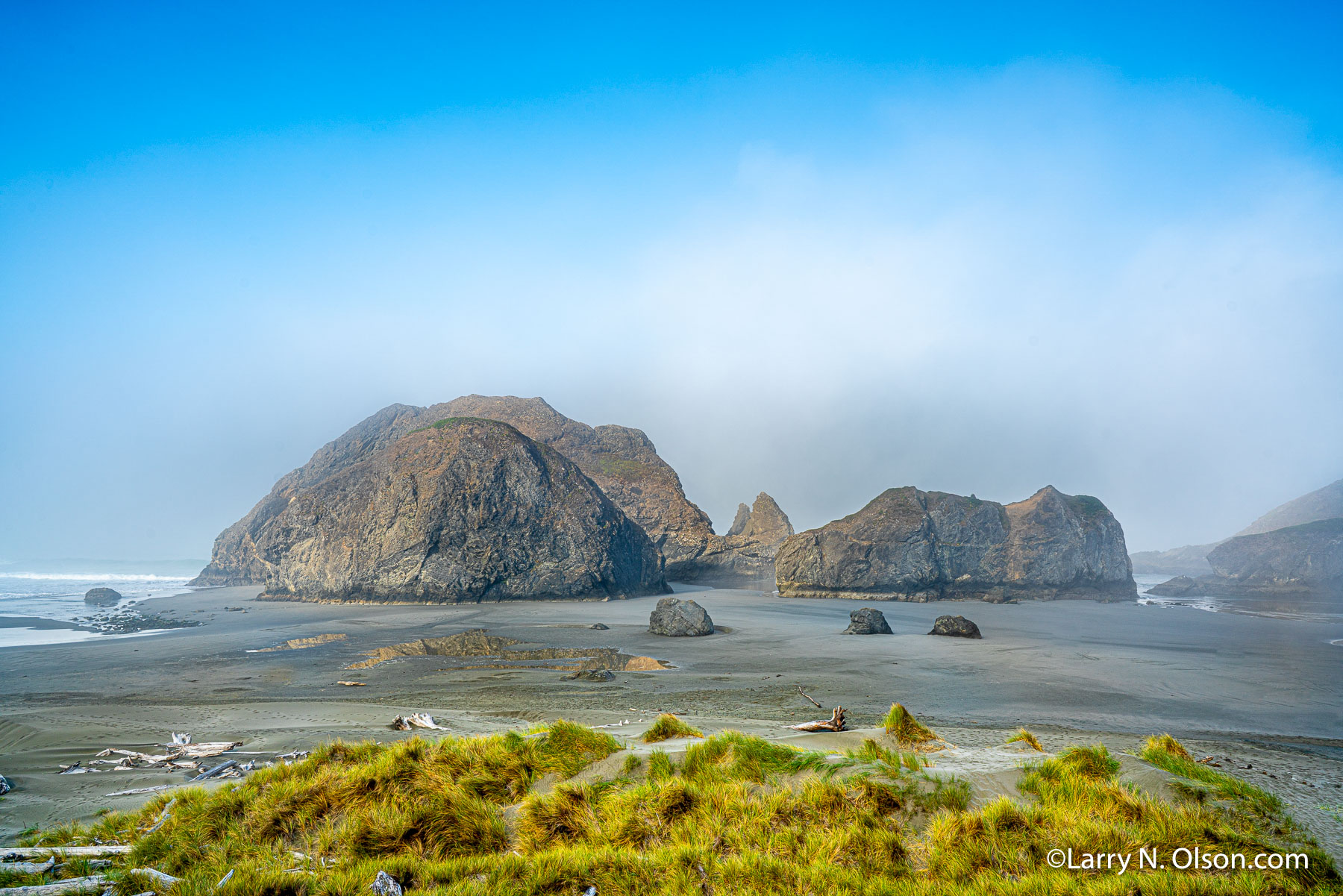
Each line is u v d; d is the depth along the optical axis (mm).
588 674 30984
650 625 51906
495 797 10594
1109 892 7090
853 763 10180
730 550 131875
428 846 9234
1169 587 115688
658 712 23422
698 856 8430
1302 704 25797
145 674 32312
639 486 136125
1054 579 96250
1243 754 18094
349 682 30016
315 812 10148
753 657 38281
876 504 100125
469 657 37906
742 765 10453
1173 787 9102
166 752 17344
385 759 11234
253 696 27141
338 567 86438
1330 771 16078
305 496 93000
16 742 18516
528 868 8180
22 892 7164
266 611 69938
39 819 11828
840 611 71438
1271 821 8406
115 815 11047
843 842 8531
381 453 97062
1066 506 102500
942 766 10273
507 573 86938
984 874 7730
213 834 9836
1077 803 8859
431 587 83438
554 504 92312
